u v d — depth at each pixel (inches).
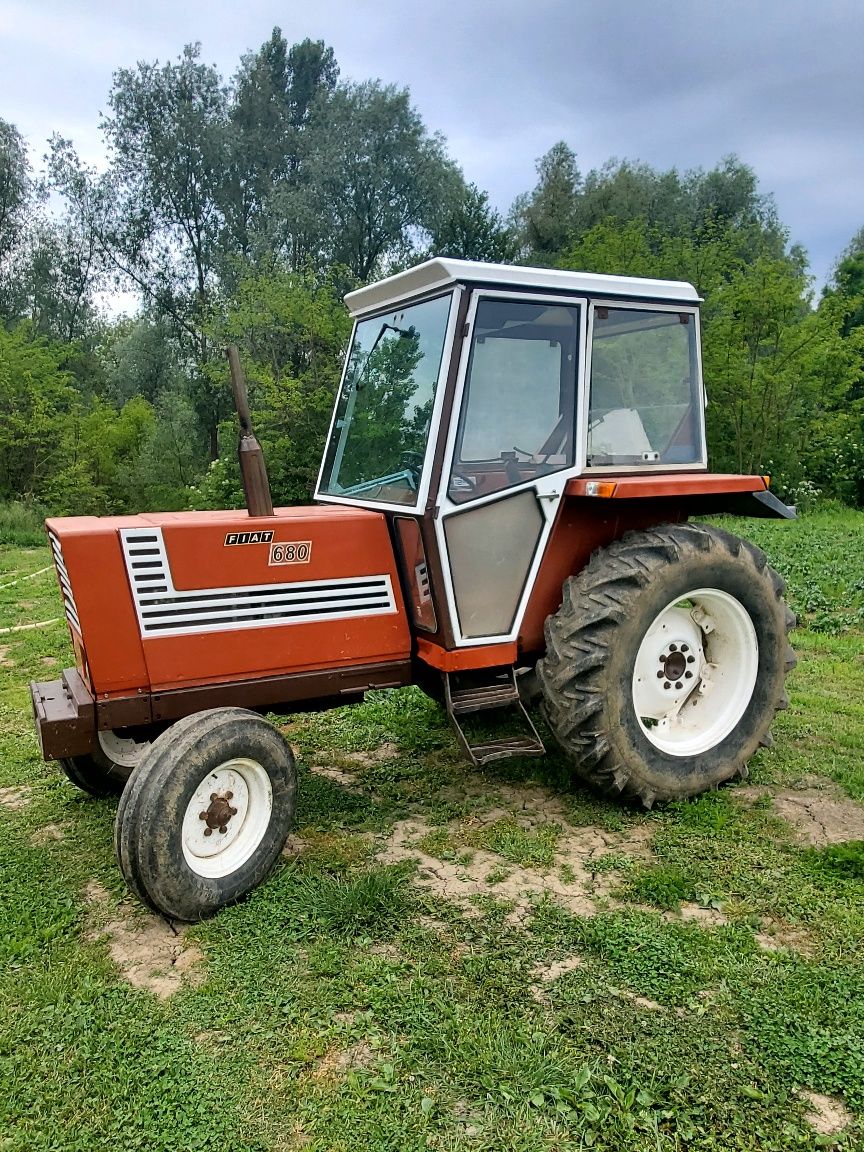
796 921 123.9
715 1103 91.4
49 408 777.6
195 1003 108.3
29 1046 101.9
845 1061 96.4
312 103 1190.9
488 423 148.3
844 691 230.4
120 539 131.3
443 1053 98.6
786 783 171.3
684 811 158.4
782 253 1146.7
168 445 965.8
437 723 206.8
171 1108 92.2
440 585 145.9
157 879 120.9
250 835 133.6
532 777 175.6
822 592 339.3
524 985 110.1
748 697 169.8
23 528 631.2
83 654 134.7
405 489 149.6
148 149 1156.5
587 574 157.0
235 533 139.5
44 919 128.6
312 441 743.1
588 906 129.0
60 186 1186.6
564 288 149.6
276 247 1074.7
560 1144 87.1
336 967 114.8
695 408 173.2
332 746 197.2
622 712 152.3
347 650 150.7
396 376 156.3
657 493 153.4
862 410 796.6
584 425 157.0
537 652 164.4
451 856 145.1
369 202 1091.3
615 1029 102.0
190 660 136.6
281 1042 101.6
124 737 153.3
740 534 527.8
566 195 1179.3
